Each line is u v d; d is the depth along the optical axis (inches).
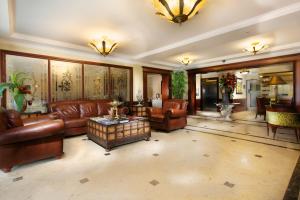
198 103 396.2
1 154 89.8
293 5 102.3
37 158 101.2
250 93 403.2
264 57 219.8
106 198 69.2
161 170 93.1
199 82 398.0
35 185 79.0
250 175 86.8
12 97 152.8
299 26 135.7
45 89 177.3
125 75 251.1
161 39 163.8
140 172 91.0
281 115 147.6
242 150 123.8
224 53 223.3
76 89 201.2
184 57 239.5
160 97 356.2
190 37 158.7
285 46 187.3
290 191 71.7
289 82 332.2
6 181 82.7
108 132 124.0
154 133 176.9
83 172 91.4
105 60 226.2
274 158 108.5
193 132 180.9
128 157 111.7
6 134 88.2
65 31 141.9
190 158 109.5
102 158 110.3
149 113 200.8
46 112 170.1
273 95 354.3
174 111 181.3
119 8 105.6
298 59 193.6
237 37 147.5
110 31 142.5
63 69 190.9
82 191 74.0
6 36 143.2
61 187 77.2
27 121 125.0
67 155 115.8
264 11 110.5
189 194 71.4
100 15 114.4
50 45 168.9
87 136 157.2
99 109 202.5
